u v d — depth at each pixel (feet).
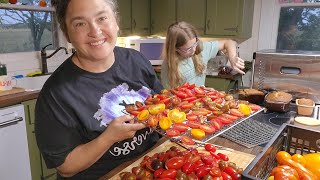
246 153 3.09
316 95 5.06
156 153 2.99
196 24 9.68
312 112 4.25
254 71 5.58
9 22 7.51
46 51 8.32
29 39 8.07
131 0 9.68
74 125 2.72
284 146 2.72
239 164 2.85
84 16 2.49
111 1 2.72
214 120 2.60
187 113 2.77
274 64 5.32
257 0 9.26
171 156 2.66
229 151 3.13
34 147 6.56
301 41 8.87
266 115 4.27
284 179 1.96
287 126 2.70
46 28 8.44
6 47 7.55
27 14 7.88
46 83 2.81
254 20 9.47
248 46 9.73
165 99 2.98
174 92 3.25
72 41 2.69
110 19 2.68
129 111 2.85
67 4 2.50
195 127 2.47
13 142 5.95
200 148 3.03
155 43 9.80
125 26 9.64
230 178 2.33
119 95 3.11
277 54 5.24
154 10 10.55
